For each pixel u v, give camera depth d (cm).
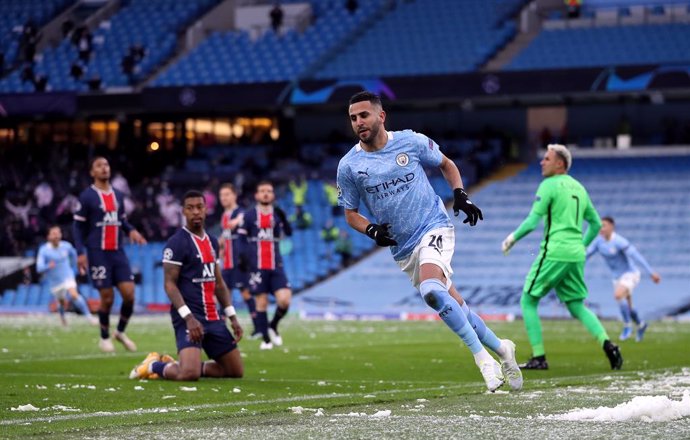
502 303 8906
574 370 3544
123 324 4475
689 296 8694
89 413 2281
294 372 3497
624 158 11050
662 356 4238
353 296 9338
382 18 12069
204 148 11806
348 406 2369
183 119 11988
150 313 9238
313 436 1816
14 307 9500
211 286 3238
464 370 3588
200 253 3203
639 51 10688
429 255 2377
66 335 5828
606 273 9219
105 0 13325
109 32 12588
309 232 10312
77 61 12131
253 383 3084
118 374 3388
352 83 10312
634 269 5566
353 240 10306
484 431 1861
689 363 3862
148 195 10719
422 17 11906
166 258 3188
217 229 10450
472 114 11619
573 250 3616
